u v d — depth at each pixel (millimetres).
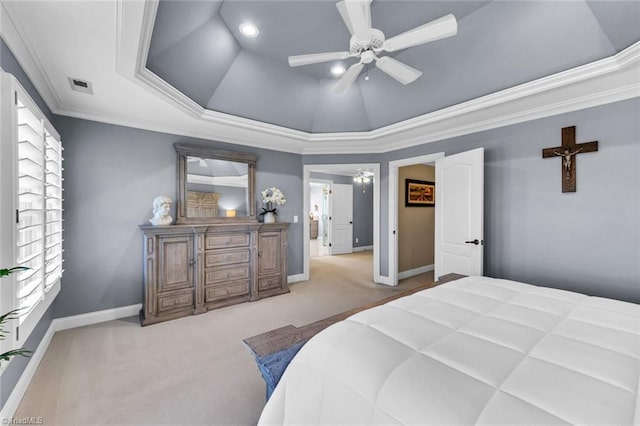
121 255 3109
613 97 2439
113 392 1837
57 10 1464
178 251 3117
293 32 2455
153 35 2008
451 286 1982
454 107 3041
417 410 818
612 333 1201
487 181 3295
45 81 2238
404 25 2334
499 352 1055
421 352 1063
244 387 1904
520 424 726
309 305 3512
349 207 8078
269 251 3881
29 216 1686
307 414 1021
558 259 2771
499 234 3191
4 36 1548
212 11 2148
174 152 3463
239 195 3971
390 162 4422
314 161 4703
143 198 3238
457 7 2148
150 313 2934
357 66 2020
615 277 2453
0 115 1278
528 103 2748
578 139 2637
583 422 720
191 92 2789
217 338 2605
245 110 3328
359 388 945
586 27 2016
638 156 2338
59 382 1934
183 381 1960
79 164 2881
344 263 6340
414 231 5266
